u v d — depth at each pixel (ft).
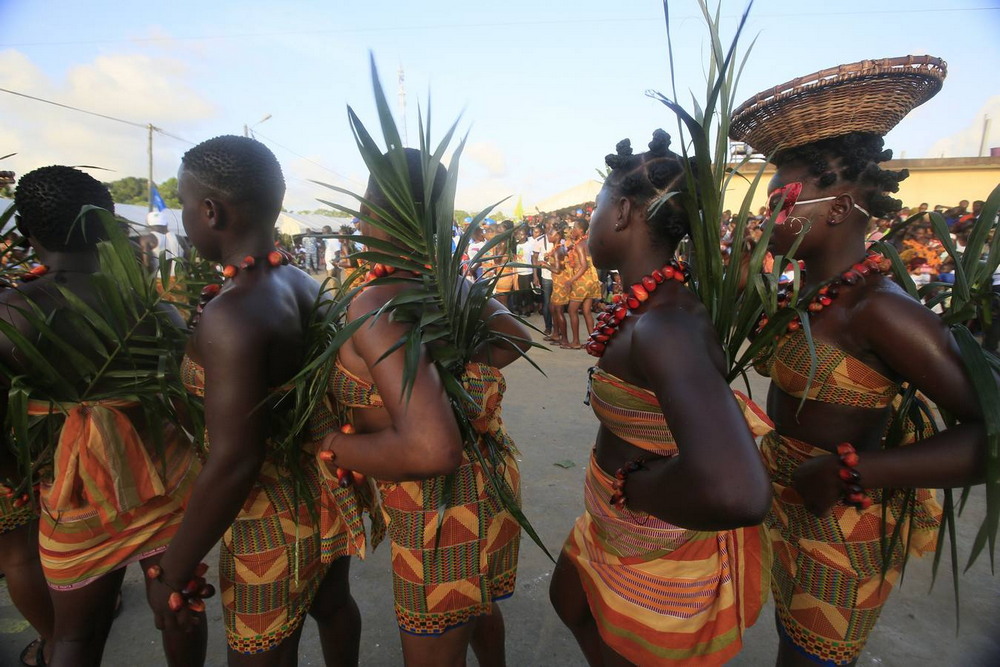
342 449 4.41
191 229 4.96
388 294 4.31
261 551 5.02
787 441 4.94
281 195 5.10
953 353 3.90
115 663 7.25
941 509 5.26
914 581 8.86
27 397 4.70
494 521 4.89
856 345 4.36
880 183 4.39
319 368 4.69
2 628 7.86
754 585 4.52
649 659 4.44
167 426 5.81
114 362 5.30
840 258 4.53
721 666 4.41
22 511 6.05
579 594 5.20
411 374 3.74
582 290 25.46
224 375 4.33
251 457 4.43
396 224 4.24
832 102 4.16
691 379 3.34
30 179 5.13
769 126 4.47
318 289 5.52
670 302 3.89
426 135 4.07
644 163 4.23
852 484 4.23
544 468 12.73
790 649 5.12
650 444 4.19
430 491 4.60
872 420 4.62
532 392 18.56
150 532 5.48
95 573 5.26
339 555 5.36
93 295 5.38
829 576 4.77
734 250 4.11
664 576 4.36
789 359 4.69
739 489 3.01
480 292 4.78
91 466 5.04
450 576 4.69
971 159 41.70
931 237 17.11
